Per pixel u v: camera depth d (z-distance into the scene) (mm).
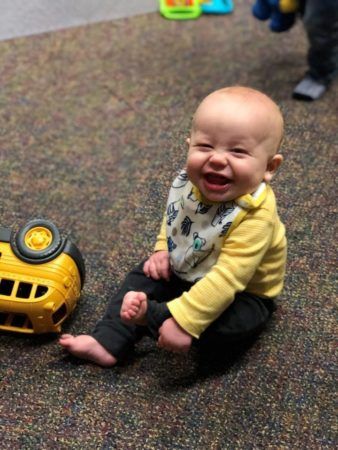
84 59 1788
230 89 854
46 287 943
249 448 852
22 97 1641
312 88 1572
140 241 1201
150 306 880
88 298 1095
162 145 1459
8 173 1410
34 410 902
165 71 1743
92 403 911
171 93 1652
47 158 1459
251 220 849
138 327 968
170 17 1981
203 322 862
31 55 1794
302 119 1474
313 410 896
